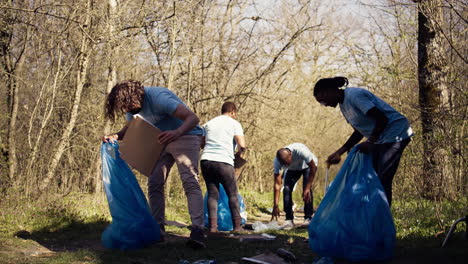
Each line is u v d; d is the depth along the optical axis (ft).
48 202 18.65
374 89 25.58
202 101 34.14
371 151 12.77
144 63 29.86
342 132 51.11
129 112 14.62
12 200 17.84
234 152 19.88
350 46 31.19
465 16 19.76
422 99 23.18
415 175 18.81
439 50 21.79
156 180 14.88
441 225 15.70
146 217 13.73
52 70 23.77
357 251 12.01
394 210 18.86
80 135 24.34
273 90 39.86
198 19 29.94
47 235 15.76
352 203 12.34
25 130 23.73
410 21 24.38
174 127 14.82
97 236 15.93
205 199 20.54
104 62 26.18
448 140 17.67
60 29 23.68
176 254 13.17
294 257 12.83
